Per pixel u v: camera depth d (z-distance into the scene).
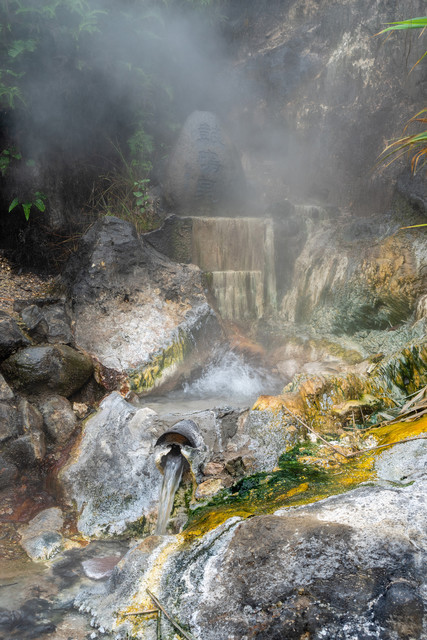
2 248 6.61
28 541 3.23
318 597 2.02
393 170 5.94
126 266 5.59
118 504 3.48
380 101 6.33
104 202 6.76
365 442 3.35
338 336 5.57
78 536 3.35
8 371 4.41
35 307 4.95
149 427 3.74
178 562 2.49
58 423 4.18
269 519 2.44
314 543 2.23
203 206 6.80
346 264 5.79
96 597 2.59
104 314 5.27
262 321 6.30
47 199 6.47
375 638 1.82
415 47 5.98
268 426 3.55
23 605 2.60
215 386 5.17
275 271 6.51
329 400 3.85
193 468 3.33
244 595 2.14
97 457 3.78
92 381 4.82
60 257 6.46
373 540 2.18
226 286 6.25
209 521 2.79
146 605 2.34
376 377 4.14
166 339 5.20
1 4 6.29
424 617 1.84
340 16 7.06
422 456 2.83
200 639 2.05
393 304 5.23
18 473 3.89
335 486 2.82
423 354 4.13
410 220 5.51
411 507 2.35
